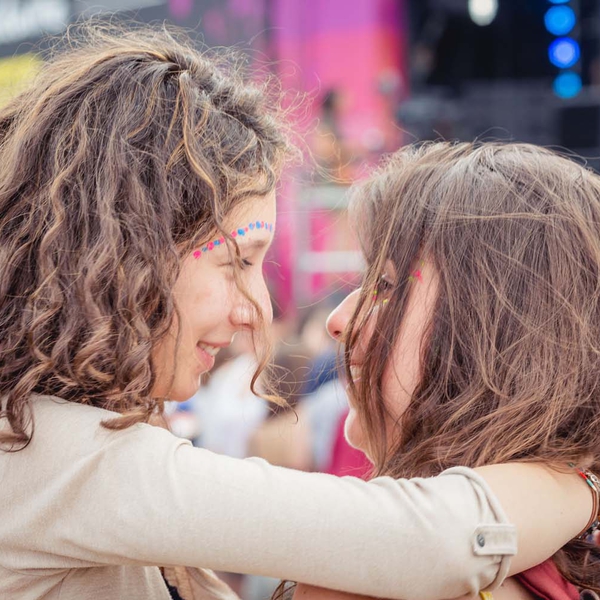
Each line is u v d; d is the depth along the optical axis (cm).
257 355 94
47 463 77
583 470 87
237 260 88
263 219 93
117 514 73
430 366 92
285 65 404
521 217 92
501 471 82
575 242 92
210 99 93
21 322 83
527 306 90
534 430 87
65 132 87
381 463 96
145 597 93
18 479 78
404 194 98
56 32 364
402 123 455
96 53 97
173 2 379
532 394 87
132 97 88
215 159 89
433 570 73
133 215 83
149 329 83
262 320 91
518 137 500
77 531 74
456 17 520
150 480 74
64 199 84
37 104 90
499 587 82
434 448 90
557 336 89
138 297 81
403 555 73
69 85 90
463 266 92
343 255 314
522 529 78
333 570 73
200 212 87
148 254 82
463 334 91
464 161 100
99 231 82
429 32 508
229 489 74
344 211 151
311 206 314
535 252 91
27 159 87
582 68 516
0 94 110
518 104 500
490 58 534
